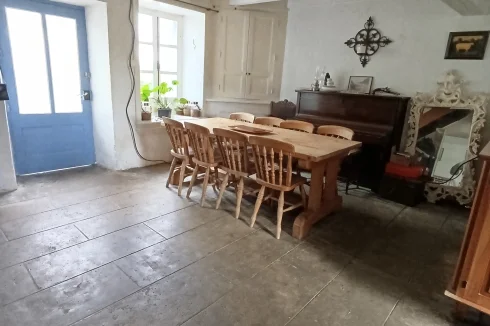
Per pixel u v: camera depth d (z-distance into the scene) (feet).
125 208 9.48
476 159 11.12
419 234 9.04
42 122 11.98
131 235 7.95
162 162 14.67
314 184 8.77
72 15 11.89
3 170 10.07
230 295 6.00
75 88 12.62
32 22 11.02
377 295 6.29
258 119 12.59
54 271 6.34
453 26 11.24
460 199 11.35
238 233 8.43
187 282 6.29
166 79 15.69
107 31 11.46
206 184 9.87
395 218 10.05
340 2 13.56
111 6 11.37
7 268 6.34
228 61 15.38
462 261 5.38
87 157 13.61
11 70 10.87
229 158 9.13
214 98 15.70
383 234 8.92
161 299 5.77
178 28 15.38
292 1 14.84
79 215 8.84
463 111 11.25
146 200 10.17
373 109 12.41
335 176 9.79
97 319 5.21
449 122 11.54
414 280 6.86
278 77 15.84
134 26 12.23
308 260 7.38
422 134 12.10
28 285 5.90
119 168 13.14
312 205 8.93
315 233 8.73
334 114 13.43
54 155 12.57
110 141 12.82
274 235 8.45
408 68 12.39
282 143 7.53
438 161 11.78
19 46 10.90
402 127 12.60
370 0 12.82
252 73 15.57
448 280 6.93
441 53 11.62
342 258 7.56
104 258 6.90
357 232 8.95
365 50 13.20
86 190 10.73
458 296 5.39
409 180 11.06
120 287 6.02
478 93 11.07
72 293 5.77
